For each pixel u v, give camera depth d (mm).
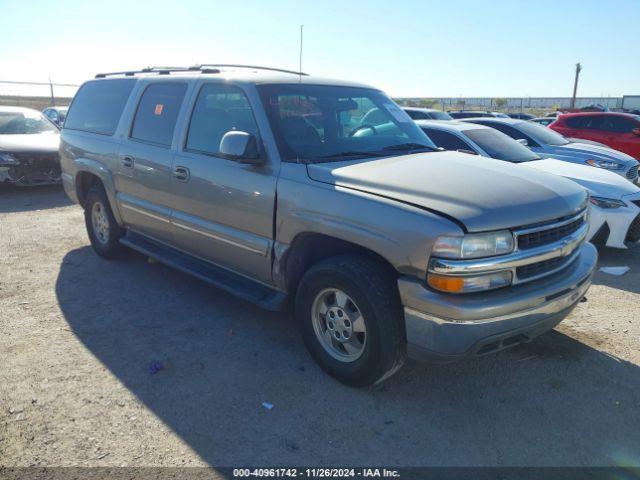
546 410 3373
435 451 2975
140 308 4852
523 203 3219
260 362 3918
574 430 3174
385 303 3195
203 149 4410
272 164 3811
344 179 3473
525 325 3168
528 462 2895
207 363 3895
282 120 3957
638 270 6168
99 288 5328
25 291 5227
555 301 3287
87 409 3305
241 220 4051
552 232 3334
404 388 3600
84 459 2865
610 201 6398
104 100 5945
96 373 3730
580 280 3506
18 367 3783
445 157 4055
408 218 3053
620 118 13477
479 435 3119
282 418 3250
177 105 4766
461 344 3014
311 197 3520
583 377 3766
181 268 4812
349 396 3492
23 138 10406
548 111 53969
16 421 3170
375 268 3281
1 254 6418
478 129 7863
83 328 4434
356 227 3258
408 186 3279
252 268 4125
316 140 4000
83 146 6023
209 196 4277
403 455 2939
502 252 3047
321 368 3736
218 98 4363
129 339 4254
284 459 2895
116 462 2846
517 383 3682
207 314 4746
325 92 4422
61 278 5602
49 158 10094
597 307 5020
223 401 3420
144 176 5023
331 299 3621
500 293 3082
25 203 9445
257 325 4535
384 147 4273
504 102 61812
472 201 3102
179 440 3033
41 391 3486
